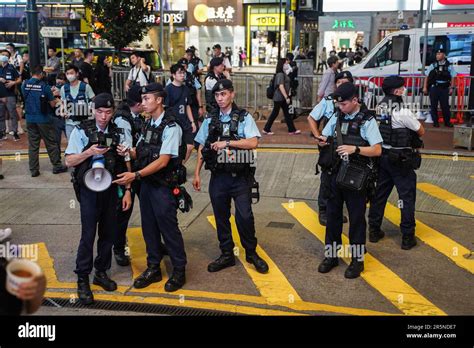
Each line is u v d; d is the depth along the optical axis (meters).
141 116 5.53
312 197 8.16
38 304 2.31
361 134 5.17
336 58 11.37
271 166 9.81
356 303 4.86
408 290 5.14
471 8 29.52
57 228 6.77
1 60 12.11
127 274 5.49
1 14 30.92
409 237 6.15
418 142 5.97
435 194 8.18
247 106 15.89
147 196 5.08
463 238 6.51
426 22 14.35
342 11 32.75
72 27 26.44
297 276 5.45
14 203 7.74
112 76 15.34
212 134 5.26
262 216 7.32
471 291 5.12
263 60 39.69
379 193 6.27
